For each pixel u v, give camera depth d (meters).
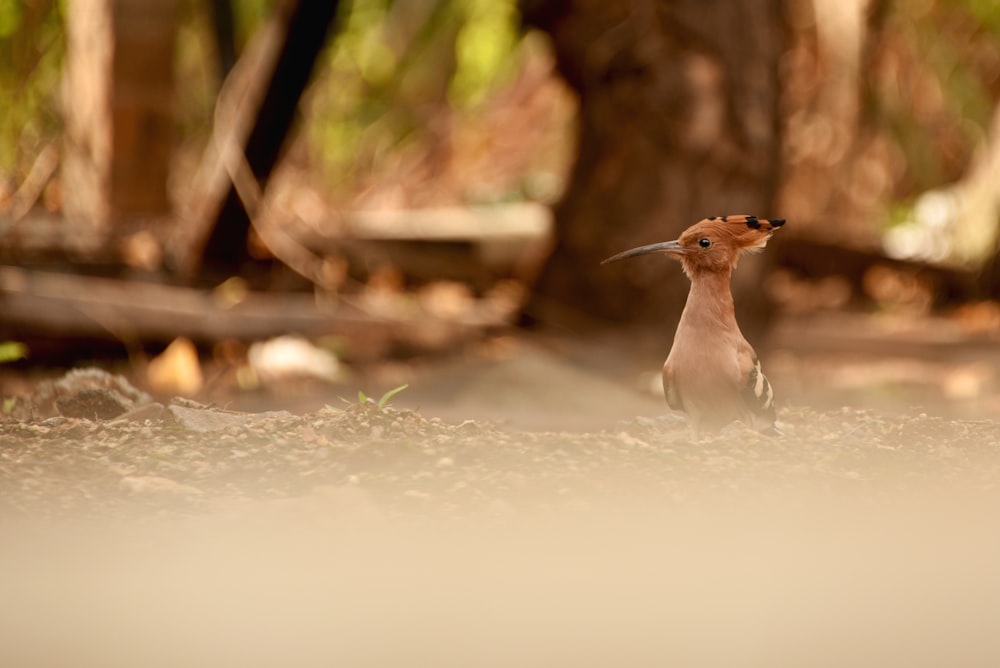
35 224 16.25
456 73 25.94
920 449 6.34
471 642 3.61
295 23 15.28
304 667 3.40
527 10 16.20
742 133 15.81
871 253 23.58
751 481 5.64
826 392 14.70
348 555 4.46
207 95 21.50
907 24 26.42
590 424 10.76
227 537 4.75
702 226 6.59
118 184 16.70
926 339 18.27
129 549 4.55
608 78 15.91
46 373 14.00
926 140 26.95
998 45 26.64
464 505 5.22
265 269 16.89
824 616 3.81
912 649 3.62
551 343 15.68
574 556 4.45
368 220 21.33
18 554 4.50
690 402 6.62
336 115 24.56
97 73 16.69
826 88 26.36
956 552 4.57
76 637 3.57
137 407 7.73
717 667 3.45
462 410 12.32
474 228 19.59
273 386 13.84
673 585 4.12
